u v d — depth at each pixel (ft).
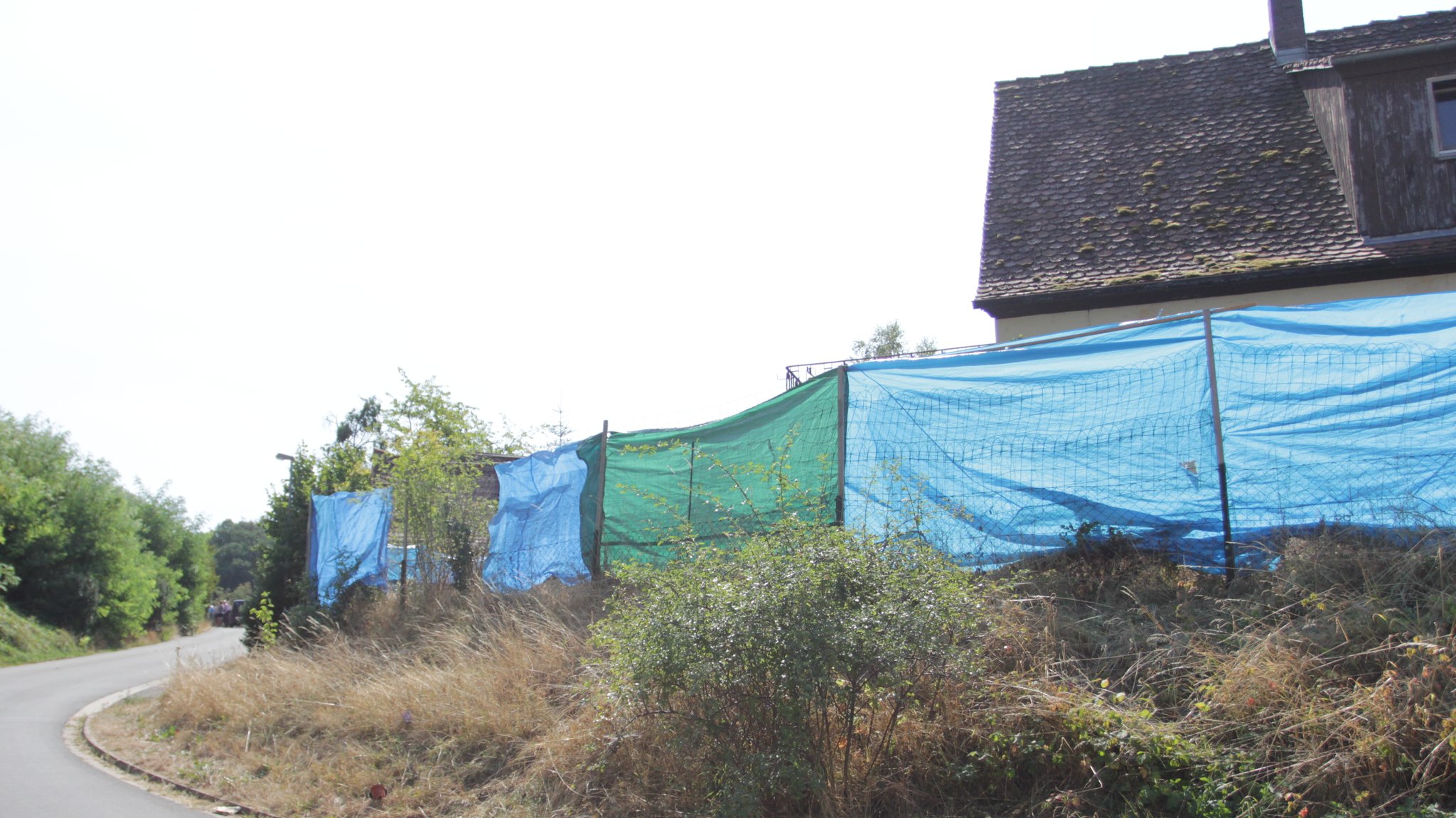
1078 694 18.31
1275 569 21.13
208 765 28.22
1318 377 23.48
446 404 59.31
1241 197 42.37
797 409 29.99
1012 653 20.26
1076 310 41.11
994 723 18.03
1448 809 14.26
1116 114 49.39
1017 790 17.38
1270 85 47.47
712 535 30.53
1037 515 25.40
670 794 19.54
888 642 16.99
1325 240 39.01
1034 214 45.42
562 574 36.58
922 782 18.02
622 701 19.61
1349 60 38.96
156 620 142.10
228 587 323.37
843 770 17.80
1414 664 16.71
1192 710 17.54
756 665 17.63
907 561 19.20
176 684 38.70
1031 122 50.83
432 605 39.45
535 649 28.55
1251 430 23.79
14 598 108.06
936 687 18.53
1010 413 26.32
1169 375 24.75
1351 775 15.12
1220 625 19.79
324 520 54.08
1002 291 41.65
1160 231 42.14
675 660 17.90
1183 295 39.52
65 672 67.97
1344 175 40.40
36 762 30.50
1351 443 22.91
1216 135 46.01
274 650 43.60
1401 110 38.50
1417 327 22.82
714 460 28.55
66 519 115.55
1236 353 24.27
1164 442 24.45
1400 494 22.29
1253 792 15.51
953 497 26.32
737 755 17.90
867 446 27.76
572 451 37.55
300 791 24.31
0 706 46.44
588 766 21.38
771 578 18.20
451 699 27.04
